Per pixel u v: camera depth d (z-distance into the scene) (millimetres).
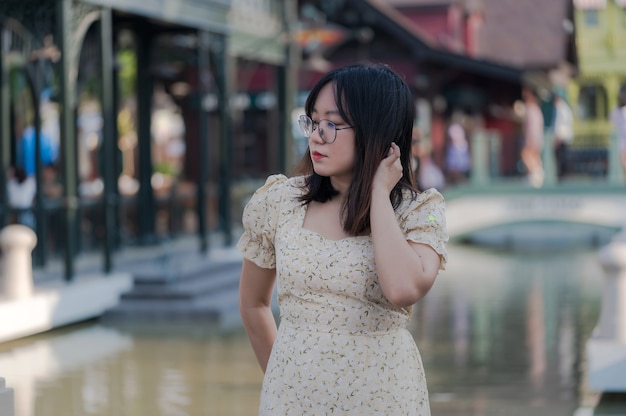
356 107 3645
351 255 3629
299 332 3648
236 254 17203
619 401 9062
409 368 3699
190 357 10977
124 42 20359
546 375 10148
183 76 21797
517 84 30188
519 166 27172
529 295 16172
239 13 17781
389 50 29672
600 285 17250
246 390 9453
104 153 13898
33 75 14242
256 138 29719
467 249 24344
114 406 8859
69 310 12688
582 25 42969
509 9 36812
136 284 13883
